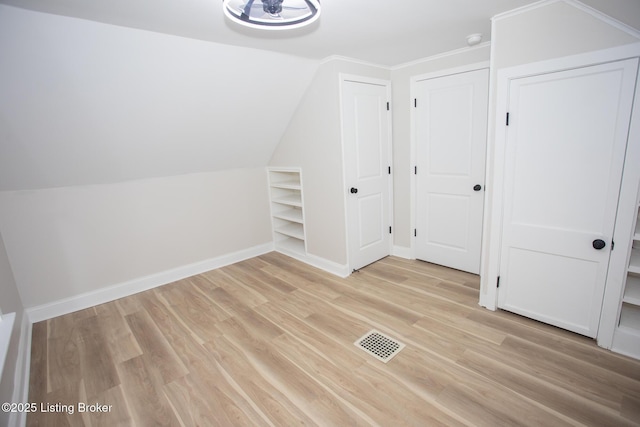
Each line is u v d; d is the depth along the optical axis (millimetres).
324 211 3340
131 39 2047
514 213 2246
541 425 1472
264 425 1557
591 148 1869
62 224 2732
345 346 2127
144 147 2824
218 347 2188
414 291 2846
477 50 2742
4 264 2299
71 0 1583
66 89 2094
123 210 3033
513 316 2365
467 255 3158
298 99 3311
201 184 3529
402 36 2398
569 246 2031
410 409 1600
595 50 1768
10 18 1646
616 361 1846
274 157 3920
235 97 2902
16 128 2129
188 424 1582
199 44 2303
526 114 2080
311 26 2133
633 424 1450
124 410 1688
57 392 1827
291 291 2994
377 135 3330
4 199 2465
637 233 1858
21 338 2137
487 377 1777
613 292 1893
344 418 1570
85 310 2822
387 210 3619
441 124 3102
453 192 3145
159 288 3223
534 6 1930
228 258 3830
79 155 2549
